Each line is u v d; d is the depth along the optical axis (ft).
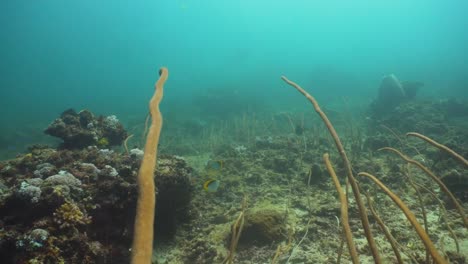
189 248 16.30
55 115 103.40
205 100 90.48
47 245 11.03
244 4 464.65
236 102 85.25
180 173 17.25
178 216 18.28
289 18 519.60
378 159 28.45
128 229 14.34
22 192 12.25
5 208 12.41
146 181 2.76
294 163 27.25
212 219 19.35
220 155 31.73
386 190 5.02
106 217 13.97
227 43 548.72
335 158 27.91
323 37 551.59
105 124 26.23
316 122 54.08
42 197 12.25
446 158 25.11
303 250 14.85
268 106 84.02
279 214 16.62
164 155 19.66
